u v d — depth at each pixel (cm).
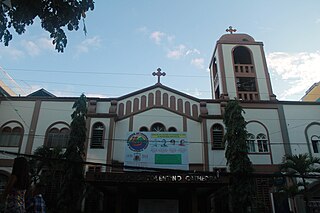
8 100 2845
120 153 2619
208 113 2852
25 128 2748
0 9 624
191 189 2066
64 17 651
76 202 2075
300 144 2764
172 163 2419
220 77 3225
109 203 2542
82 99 2394
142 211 2250
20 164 494
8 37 654
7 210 454
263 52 3359
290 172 2280
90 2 665
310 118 2878
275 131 2814
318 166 2636
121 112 2812
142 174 1984
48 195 2191
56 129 2759
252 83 3231
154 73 2992
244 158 2089
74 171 2130
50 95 3152
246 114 2875
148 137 2503
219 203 2450
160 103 2856
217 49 3412
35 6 625
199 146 2700
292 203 2464
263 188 2547
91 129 2648
